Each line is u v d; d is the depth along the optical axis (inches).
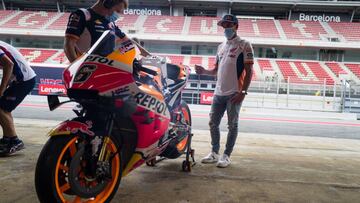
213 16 1219.2
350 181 138.7
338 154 206.1
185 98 557.0
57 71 513.3
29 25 1064.8
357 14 1175.6
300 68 960.3
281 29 1083.9
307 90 678.5
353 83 653.9
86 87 83.8
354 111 582.6
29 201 101.1
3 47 155.3
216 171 146.2
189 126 146.8
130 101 92.9
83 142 86.4
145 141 104.1
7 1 1192.8
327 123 459.5
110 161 94.0
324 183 134.3
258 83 690.2
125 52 90.5
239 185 126.3
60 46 1088.2
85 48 108.2
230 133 157.2
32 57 977.5
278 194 117.6
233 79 156.9
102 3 109.3
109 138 91.2
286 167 159.9
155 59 115.0
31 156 157.8
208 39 998.4
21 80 159.0
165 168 148.9
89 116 91.4
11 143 159.5
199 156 177.3
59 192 82.9
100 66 85.6
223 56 162.7
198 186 123.1
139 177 133.1
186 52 1067.9
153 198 108.7
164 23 1111.0
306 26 1105.4
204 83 553.0
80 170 85.2
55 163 81.4
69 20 106.0
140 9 1199.6
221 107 163.3
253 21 1141.1
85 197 87.3
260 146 222.5
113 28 113.3
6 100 155.8
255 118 479.2
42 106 452.4
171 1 1123.3
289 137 283.4
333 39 1024.2
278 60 1021.2
